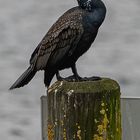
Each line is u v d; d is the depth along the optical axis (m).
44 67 6.57
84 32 6.48
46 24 37.59
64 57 6.54
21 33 35.09
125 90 22.70
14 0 45.34
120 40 31.92
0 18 39.97
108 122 5.55
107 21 36.84
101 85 5.57
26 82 6.55
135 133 6.05
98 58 27.75
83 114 5.53
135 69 26.11
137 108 6.03
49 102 5.65
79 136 5.54
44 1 44.41
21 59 28.78
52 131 5.65
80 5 6.53
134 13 39.75
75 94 5.53
